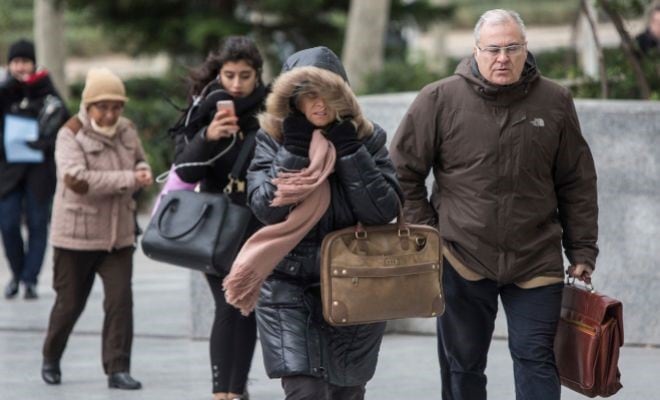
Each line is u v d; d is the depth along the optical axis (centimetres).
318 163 1278
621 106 2086
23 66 2738
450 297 1492
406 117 1495
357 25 4969
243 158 1697
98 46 10225
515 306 1483
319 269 1341
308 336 1334
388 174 1333
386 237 1324
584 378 1455
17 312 2642
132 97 5559
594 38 2603
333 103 1280
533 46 8369
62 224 1947
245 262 1304
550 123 1457
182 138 1741
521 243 1461
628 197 2098
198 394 1945
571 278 1530
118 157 1955
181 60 5659
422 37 10594
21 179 2761
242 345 1744
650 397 1850
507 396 1880
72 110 5291
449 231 1475
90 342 2355
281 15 5472
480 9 11588
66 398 1930
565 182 1492
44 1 5825
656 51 2748
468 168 1463
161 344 2312
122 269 1967
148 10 5441
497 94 1448
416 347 2197
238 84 1702
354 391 1376
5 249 2786
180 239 1675
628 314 2119
